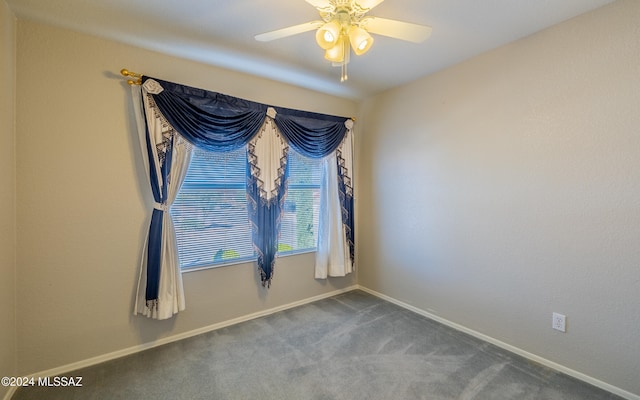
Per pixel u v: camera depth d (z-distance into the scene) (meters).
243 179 2.87
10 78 1.82
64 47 2.04
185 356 2.26
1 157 1.71
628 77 1.76
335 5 1.45
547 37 2.07
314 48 2.32
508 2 1.77
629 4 1.74
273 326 2.75
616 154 1.81
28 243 1.95
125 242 2.28
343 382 1.95
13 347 1.88
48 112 2.00
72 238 2.09
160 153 2.29
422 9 1.82
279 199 3.00
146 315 2.28
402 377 2.00
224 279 2.76
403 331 2.65
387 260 3.39
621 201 1.80
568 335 2.02
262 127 2.86
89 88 2.13
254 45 2.27
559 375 2.01
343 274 3.45
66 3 1.76
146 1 1.75
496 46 2.32
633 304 1.77
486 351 2.32
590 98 1.90
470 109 2.54
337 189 3.44
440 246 2.83
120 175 2.25
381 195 3.43
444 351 2.32
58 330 2.05
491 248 2.44
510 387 1.89
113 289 2.24
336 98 3.50
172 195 2.39
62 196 2.05
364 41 1.43
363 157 3.66
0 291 1.70
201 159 2.63
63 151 2.04
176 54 2.42
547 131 2.09
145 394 1.84
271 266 2.94
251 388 1.90
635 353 1.77
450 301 2.75
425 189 2.95
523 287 2.25
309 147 3.18
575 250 1.99
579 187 1.96
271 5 1.79
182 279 2.51
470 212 2.57
